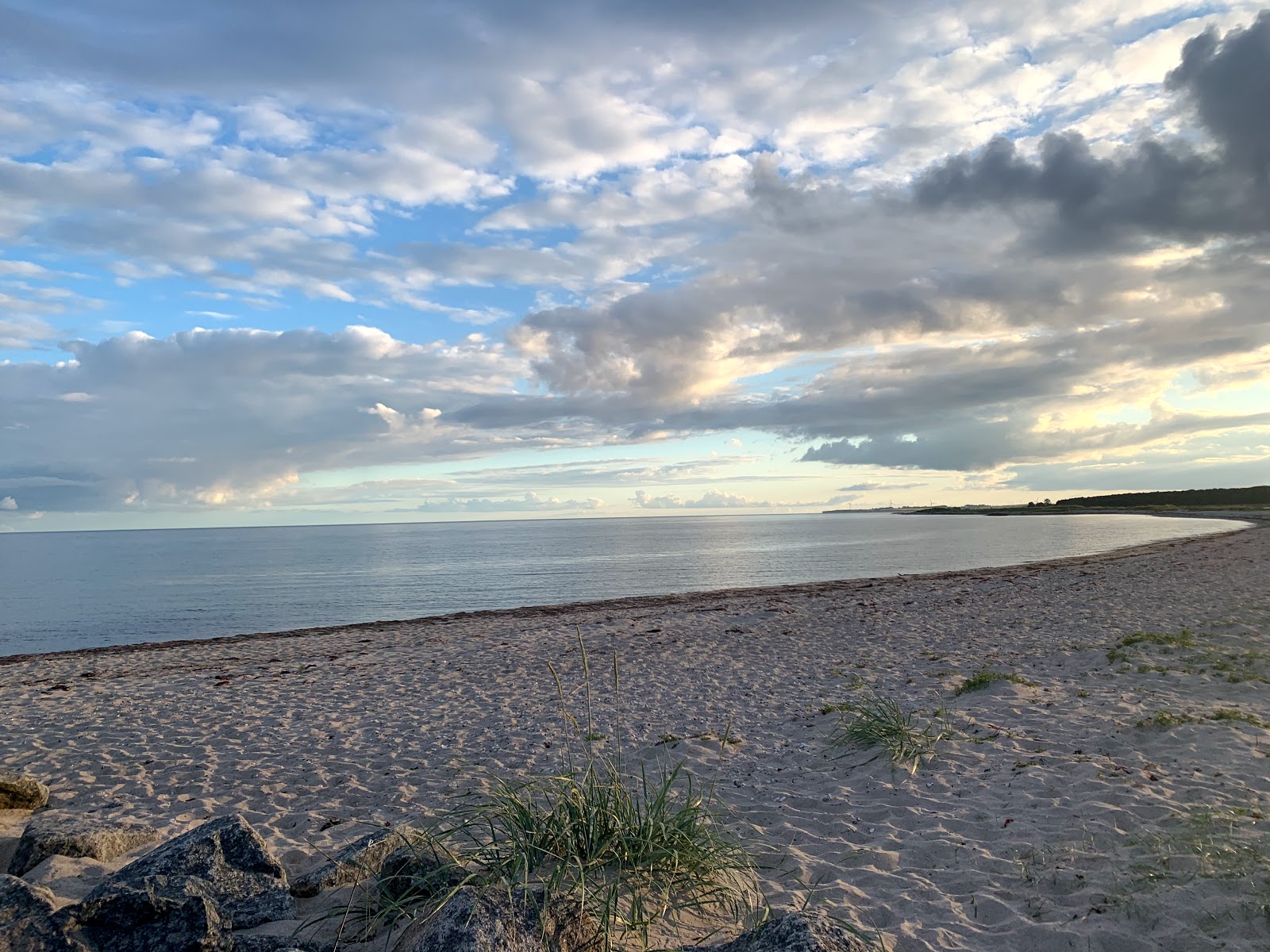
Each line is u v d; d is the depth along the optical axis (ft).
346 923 12.09
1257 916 12.43
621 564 177.68
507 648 54.34
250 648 63.26
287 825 20.08
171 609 105.09
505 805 15.17
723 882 13.83
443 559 219.20
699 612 71.87
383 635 68.64
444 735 29.78
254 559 236.02
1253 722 23.21
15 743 30.91
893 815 18.67
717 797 20.58
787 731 27.55
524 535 501.56
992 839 16.75
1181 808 17.15
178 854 12.73
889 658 41.83
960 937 12.82
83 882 13.82
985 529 356.79
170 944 10.91
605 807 14.20
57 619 96.84
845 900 14.16
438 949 9.74
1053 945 12.45
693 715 31.04
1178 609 54.08
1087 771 20.17
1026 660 37.40
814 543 260.83
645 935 11.00
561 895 11.29
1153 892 13.57
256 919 12.13
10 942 10.34
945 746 23.40
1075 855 15.40
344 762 26.63
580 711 32.89
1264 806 17.07
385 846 14.38
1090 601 62.34
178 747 29.43
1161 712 25.14
